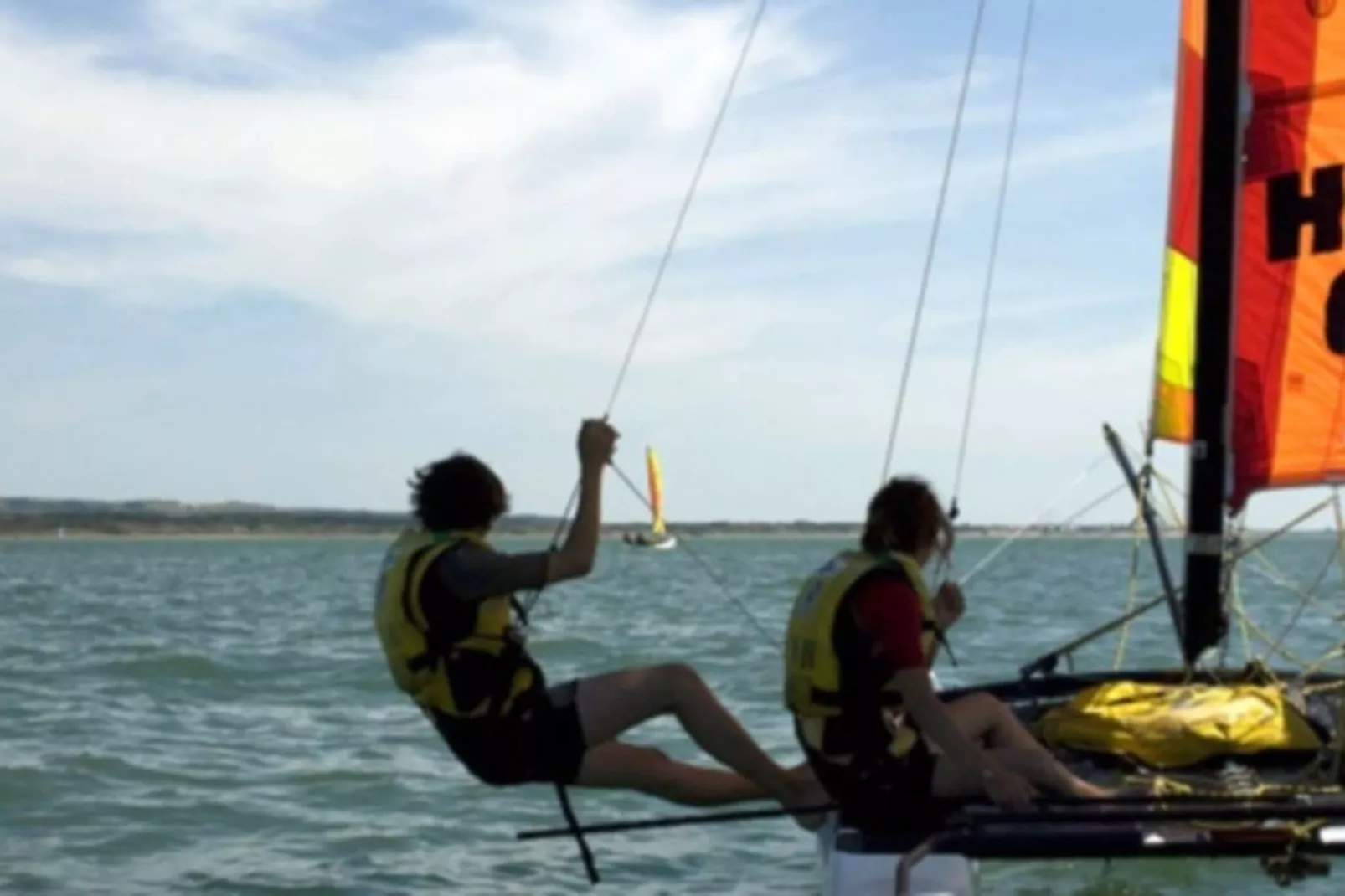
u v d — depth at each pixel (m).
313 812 13.30
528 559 6.62
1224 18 9.03
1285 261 9.85
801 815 6.85
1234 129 9.02
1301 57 9.71
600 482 6.73
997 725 7.00
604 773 6.96
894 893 6.25
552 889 10.97
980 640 27.67
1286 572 60.72
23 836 12.48
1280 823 6.21
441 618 6.72
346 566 91.75
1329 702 9.02
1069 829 6.14
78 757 15.53
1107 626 9.86
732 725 7.03
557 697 6.95
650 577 64.94
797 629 6.91
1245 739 7.66
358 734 17.31
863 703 6.73
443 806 13.47
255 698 20.53
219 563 100.56
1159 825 6.23
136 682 22.38
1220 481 8.94
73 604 44.34
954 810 6.72
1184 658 9.06
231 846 12.20
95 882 11.17
